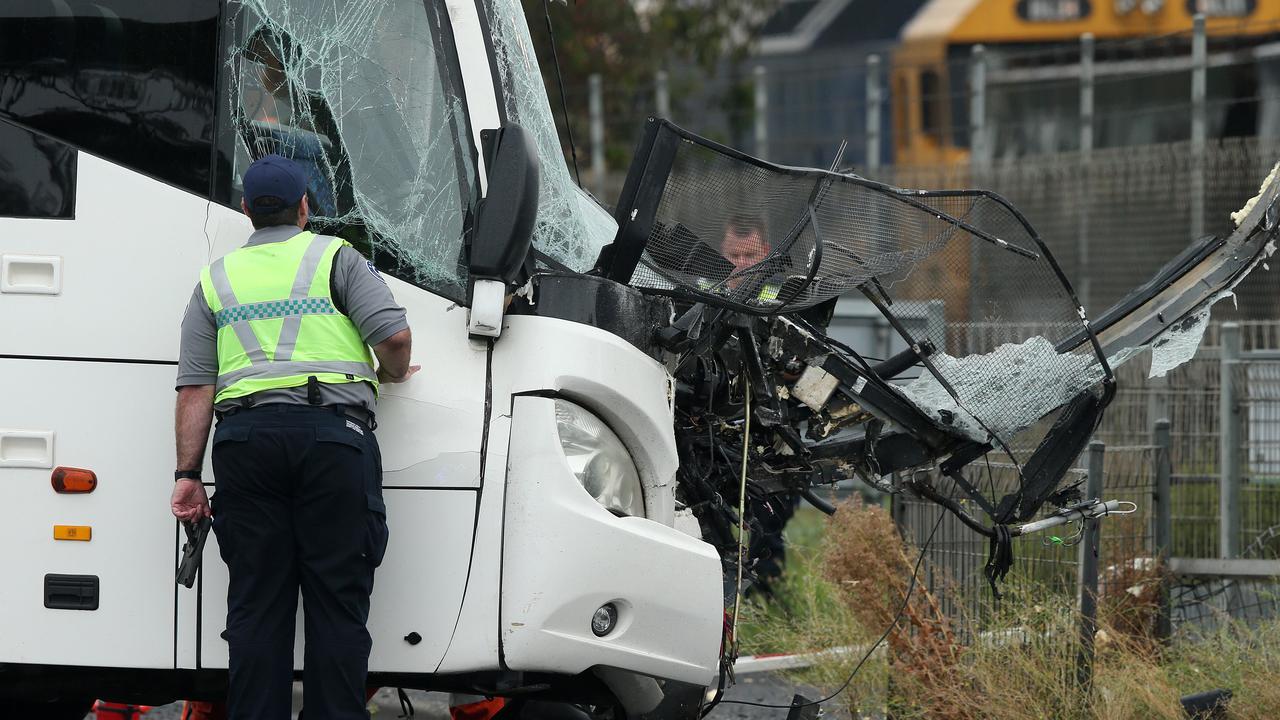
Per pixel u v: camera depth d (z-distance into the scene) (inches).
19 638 641.0
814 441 787.4
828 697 891.4
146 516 637.9
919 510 986.7
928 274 745.6
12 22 650.8
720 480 780.0
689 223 681.6
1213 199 1839.3
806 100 2390.5
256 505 609.9
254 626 612.7
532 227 619.5
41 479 640.4
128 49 651.5
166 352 639.1
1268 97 1772.9
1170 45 1911.9
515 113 689.0
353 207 657.6
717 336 711.7
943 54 2728.8
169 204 644.1
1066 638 875.4
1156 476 1053.2
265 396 608.1
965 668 876.6
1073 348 757.3
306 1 666.8
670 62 3494.1
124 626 639.1
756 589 1214.9
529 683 663.1
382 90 665.0
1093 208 1948.8
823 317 784.9
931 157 2167.8
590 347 639.8
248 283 618.5
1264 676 874.1
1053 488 790.5
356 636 611.8
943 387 754.2
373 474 615.8
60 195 644.7
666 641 670.5
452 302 640.4
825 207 699.4
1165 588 1039.0
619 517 657.6
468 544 628.1
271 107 659.4
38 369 640.4
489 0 688.4
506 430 630.5
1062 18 2591.0
